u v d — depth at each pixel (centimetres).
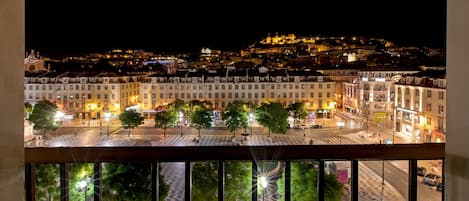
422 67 4425
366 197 1667
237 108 3484
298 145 162
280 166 952
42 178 904
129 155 161
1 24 123
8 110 127
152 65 7294
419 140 2834
